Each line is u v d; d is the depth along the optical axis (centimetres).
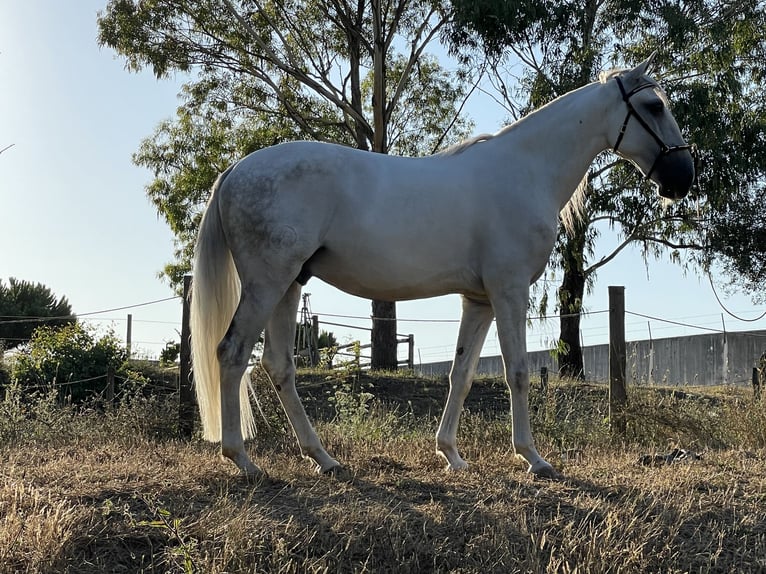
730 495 537
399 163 575
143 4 2095
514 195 580
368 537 444
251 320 538
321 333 2419
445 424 613
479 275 580
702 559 448
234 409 541
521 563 425
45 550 404
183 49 2138
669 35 1791
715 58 1806
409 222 556
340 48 2236
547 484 545
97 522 438
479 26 1783
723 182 1784
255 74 2188
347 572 419
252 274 541
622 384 865
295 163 543
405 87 2297
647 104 614
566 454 700
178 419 852
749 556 455
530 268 582
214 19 2134
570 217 646
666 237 1977
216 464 567
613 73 628
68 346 1576
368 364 1734
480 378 1702
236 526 428
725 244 1952
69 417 919
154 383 1530
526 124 609
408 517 468
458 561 432
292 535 435
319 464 572
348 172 551
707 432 838
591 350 2488
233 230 545
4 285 2548
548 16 1777
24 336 2434
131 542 429
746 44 1945
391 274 561
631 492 526
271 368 578
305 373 1652
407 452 668
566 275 1961
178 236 2366
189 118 2298
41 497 468
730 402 937
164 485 502
